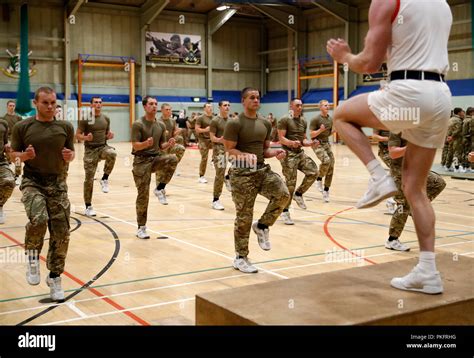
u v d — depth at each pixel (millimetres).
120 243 6602
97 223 7824
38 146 4348
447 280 3330
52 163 4418
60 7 26562
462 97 22594
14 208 9031
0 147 6969
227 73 31375
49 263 4461
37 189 4387
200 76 30594
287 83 30828
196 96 30516
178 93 30000
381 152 8023
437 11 2832
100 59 27656
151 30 28891
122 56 28281
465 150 14812
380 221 8039
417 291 3094
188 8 29547
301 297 3006
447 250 6191
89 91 27547
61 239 4422
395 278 3221
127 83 28547
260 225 5426
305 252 6168
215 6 29203
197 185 12289
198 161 18875
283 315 2719
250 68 31906
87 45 27391
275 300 2963
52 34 26531
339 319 2646
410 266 3686
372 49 2834
